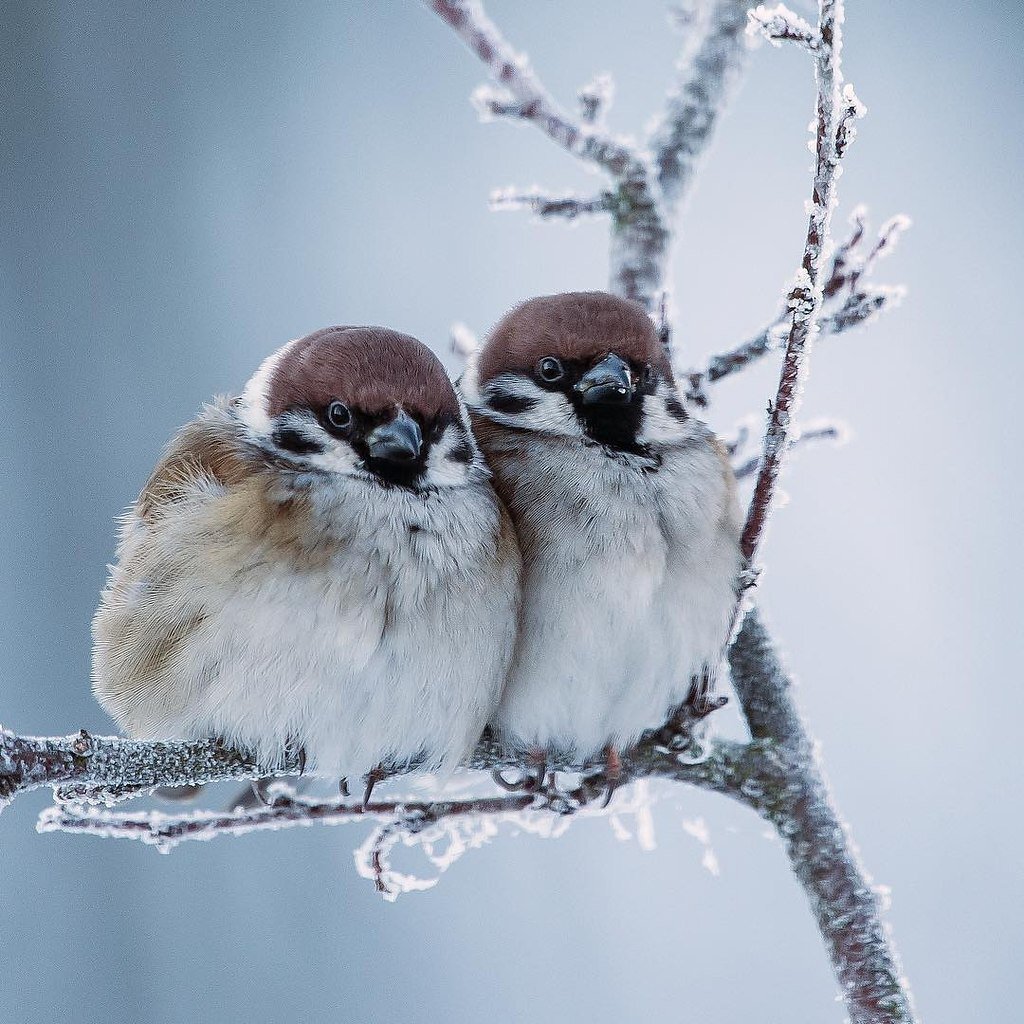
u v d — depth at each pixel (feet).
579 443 29.99
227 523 27.66
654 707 29.76
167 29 57.06
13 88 55.16
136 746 25.89
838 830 29.68
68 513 49.37
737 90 37.52
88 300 53.26
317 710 27.17
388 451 27.61
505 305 56.13
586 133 35.22
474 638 27.94
